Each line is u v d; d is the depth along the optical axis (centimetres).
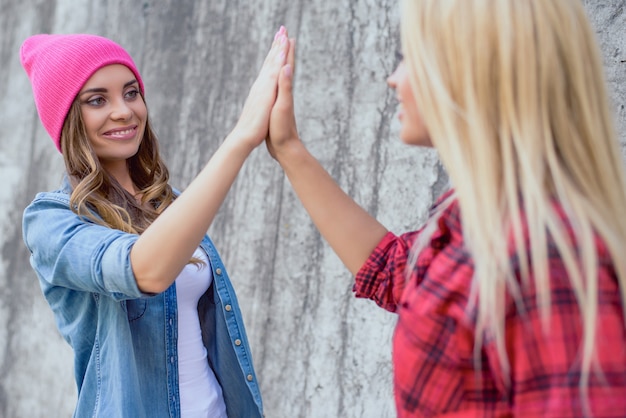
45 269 165
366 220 150
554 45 106
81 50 175
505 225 103
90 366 171
